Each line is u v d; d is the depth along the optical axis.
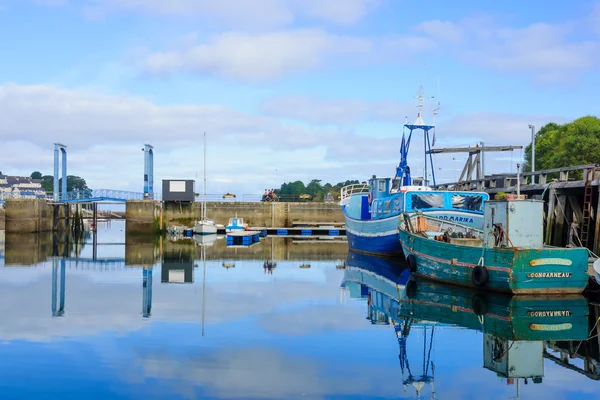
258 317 17.00
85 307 18.77
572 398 10.29
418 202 30.22
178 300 20.25
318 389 10.59
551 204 29.09
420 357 12.70
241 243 53.66
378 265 33.03
